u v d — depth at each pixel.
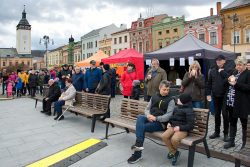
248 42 33.19
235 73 5.70
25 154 5.66
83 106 8.65
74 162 5.10
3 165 5.07
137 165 4.85
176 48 10.64
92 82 9.24
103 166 4.86
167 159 5.11
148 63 11.18
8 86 18.17
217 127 6.18
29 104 13.90
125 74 10.70
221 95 5.89
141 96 15.74
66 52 79.06
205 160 4.99
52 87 10.29
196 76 6.55
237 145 5.61
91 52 64.12
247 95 5.09
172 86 8.95
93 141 6.23
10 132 7.60
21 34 104.75
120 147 5.89
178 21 40.56
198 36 37.94
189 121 4.73
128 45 50.97
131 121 6.16
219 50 10.62
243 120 5.16
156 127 5.18
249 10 32.91
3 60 104.50
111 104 12.52
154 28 45.00
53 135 7.06
